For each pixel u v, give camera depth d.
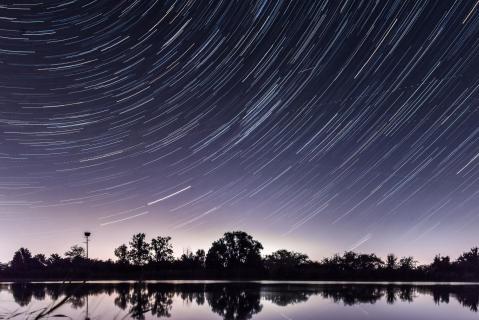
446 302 26.64
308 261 58.94
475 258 56.94
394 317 21.14
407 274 54.75
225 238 57.25
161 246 57.53
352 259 57.06
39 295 29.86
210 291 32.78
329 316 21.17
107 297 27.42
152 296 28.66
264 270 55.56
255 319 20.08
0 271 56.59
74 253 52.84
